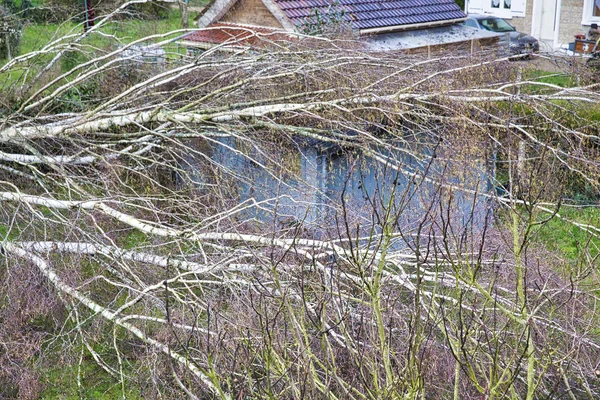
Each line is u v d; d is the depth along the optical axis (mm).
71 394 8484
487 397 5008
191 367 6887
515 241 5172
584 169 11109
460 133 10695
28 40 17844
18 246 9875
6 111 13531
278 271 8188
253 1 15844
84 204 10086
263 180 12000
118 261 9234
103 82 14031
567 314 7715
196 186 12508
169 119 11133
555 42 25422
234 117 11125
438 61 11812
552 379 7031
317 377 5488
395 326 7496
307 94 11234
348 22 15227
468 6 28766
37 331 9102
